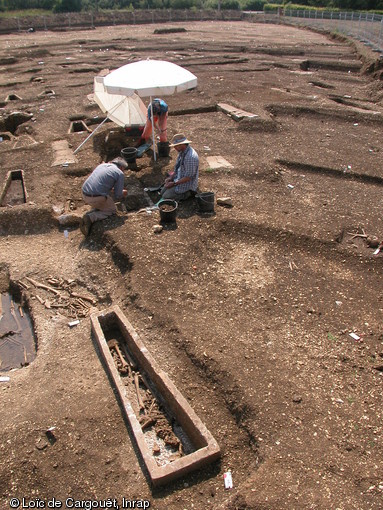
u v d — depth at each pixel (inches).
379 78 634.2
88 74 668.7
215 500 120.1
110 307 187.2
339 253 230.8
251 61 772.6
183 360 165.2
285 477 120.3
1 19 1418.6
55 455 133.0
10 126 443.8
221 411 146.7
